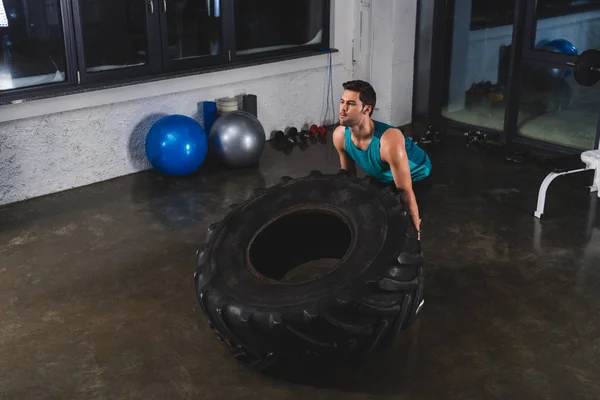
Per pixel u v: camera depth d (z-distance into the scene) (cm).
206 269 255
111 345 265
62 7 399
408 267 240
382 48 526
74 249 346
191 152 427
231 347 247
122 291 305
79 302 296
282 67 508
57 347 264
